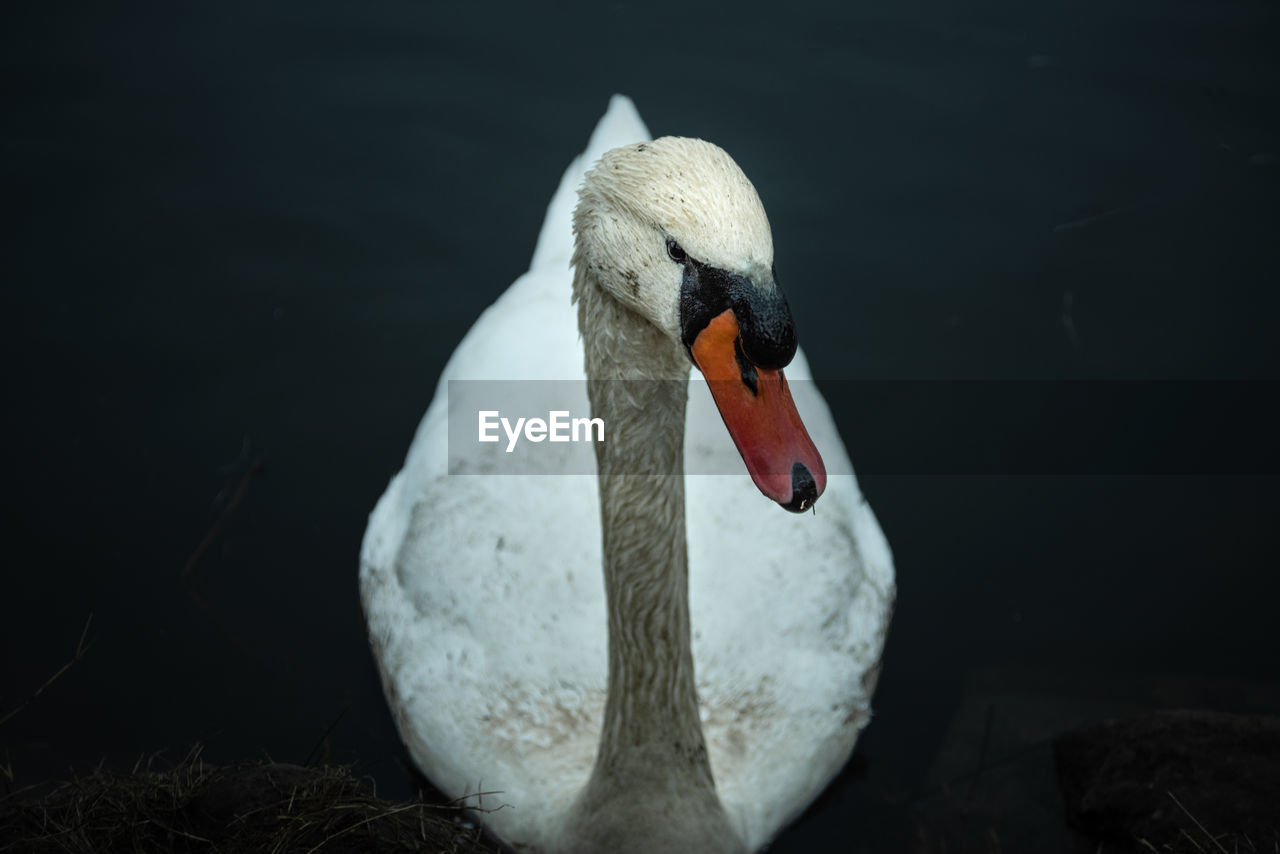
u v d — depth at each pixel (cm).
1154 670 119
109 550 125
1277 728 105
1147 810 103
